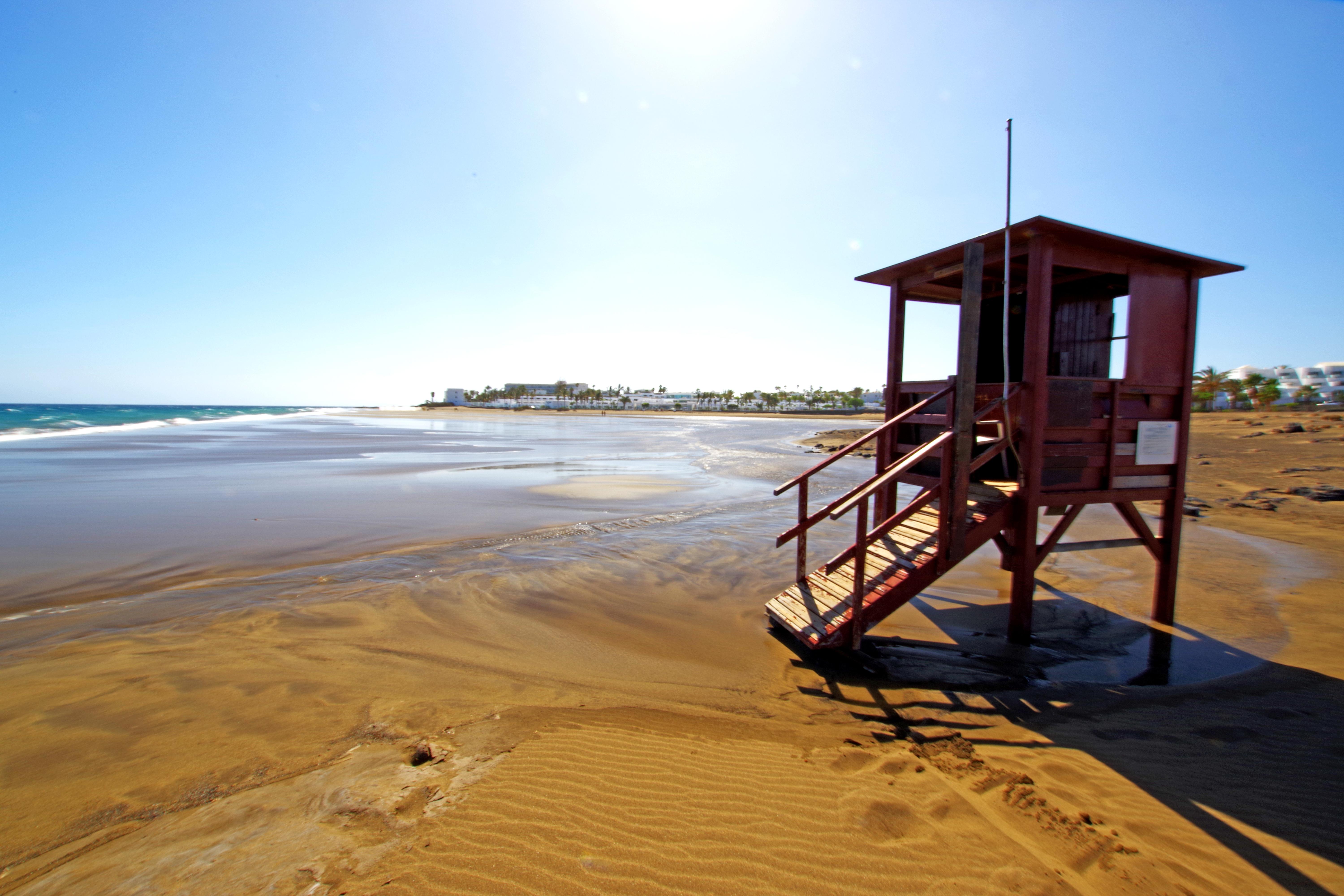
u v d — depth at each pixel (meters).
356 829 3.04
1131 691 5.14
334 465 24.06
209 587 7.96
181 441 38.09
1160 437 6.75
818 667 5.60
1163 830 3.16
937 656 5.93
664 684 5.14
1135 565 9.51
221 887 2.64
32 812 3.24
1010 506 6.23
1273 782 3.66
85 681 4.95
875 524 8.31
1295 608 7.43
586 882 2.66
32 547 10.14
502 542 10.74
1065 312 8.30
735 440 43.75
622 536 11.26
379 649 5.80
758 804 3.29
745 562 9.53
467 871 2.72
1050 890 2.69
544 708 4.52
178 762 3.72
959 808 3.32
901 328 8.07
